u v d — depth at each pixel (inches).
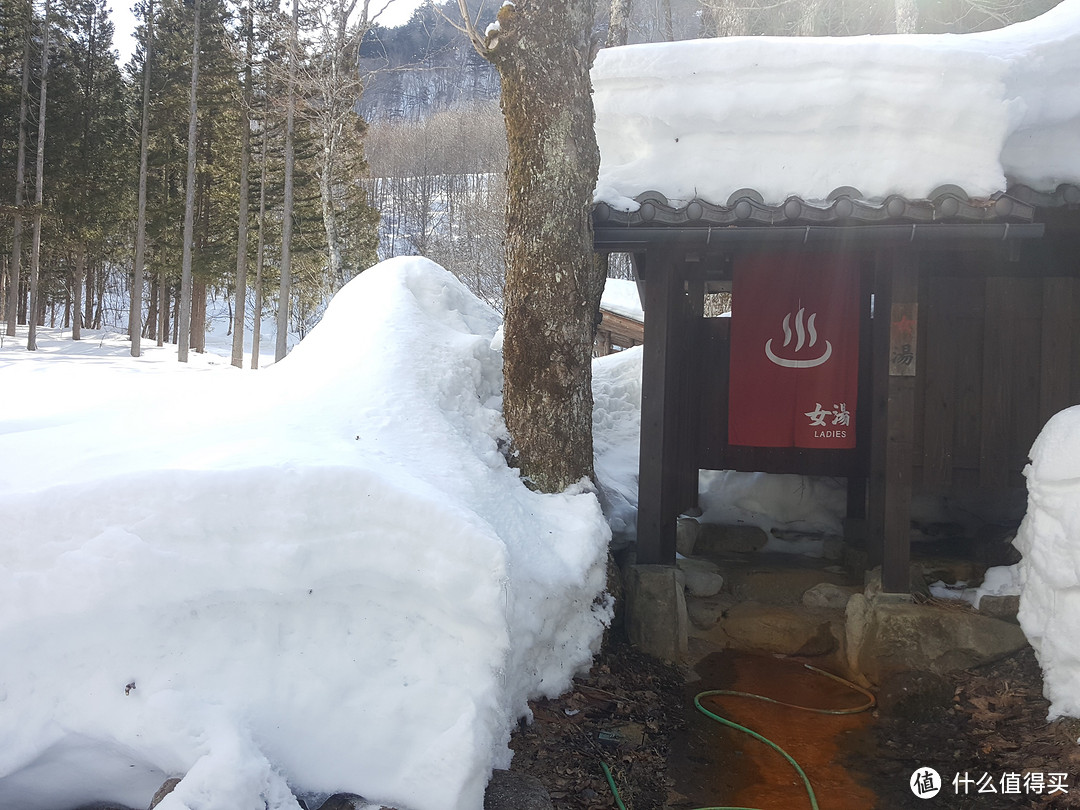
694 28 661.9
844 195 197.0
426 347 235.6
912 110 199.8
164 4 1127.0
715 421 285.3
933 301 265.7
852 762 171.9
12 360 933.8
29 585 136.1
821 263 237.9
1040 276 258.8
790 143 213.5
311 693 137.1
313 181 1020.5
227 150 1194.6
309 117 765.9
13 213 979.9
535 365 215.0
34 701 133.0
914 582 228.5
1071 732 164.4
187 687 133.3
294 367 238.8
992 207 187.2
